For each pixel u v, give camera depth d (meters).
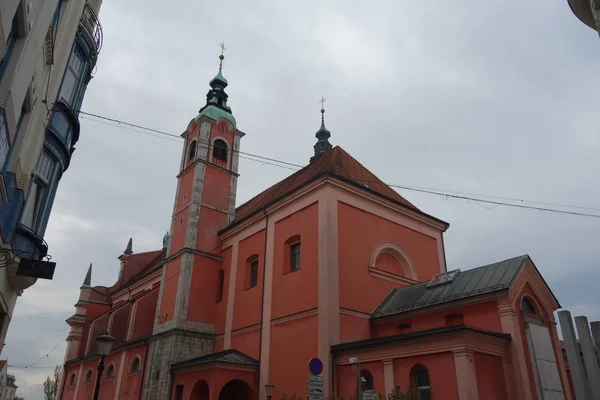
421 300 20.69
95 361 35.91
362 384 17.83
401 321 20.84
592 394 9.84
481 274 19.61
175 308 27.06
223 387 22.69
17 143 11.18
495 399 15.33
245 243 27.70
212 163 31.95
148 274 38.78
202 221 29.86
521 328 17.08
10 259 11.05
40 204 14.70
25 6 8.63
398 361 16.95
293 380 20.55
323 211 22.30
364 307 21.80
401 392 16.19
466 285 19.56
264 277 24.72
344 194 23.42
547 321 18.33
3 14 7.38
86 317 44.59
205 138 32.34
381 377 17.28
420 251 26.42
